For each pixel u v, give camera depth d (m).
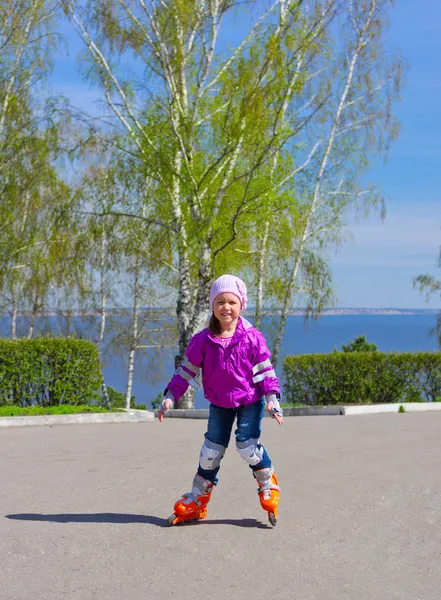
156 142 21.12
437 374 17.48
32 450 9.53
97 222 22.25
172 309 31.05
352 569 4.35
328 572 4.30
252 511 5.86
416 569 4.34
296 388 17.48
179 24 20.59
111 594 3.96
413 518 5.53
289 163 21.59
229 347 5.34
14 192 26.09
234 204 20.92
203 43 21.50
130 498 6.40
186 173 20.39
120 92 21.67
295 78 20.55
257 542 4.94
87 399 14.88
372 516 5.62
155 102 21.27
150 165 20.81
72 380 14.72
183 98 21.50
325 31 21.47
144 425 13.16
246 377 5.39
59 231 22.95
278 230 23.02
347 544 4.88
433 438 10.04
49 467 8.12
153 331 31.11
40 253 27.12
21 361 14.45
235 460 8.59
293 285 25.88
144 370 32.00
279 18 21.11
